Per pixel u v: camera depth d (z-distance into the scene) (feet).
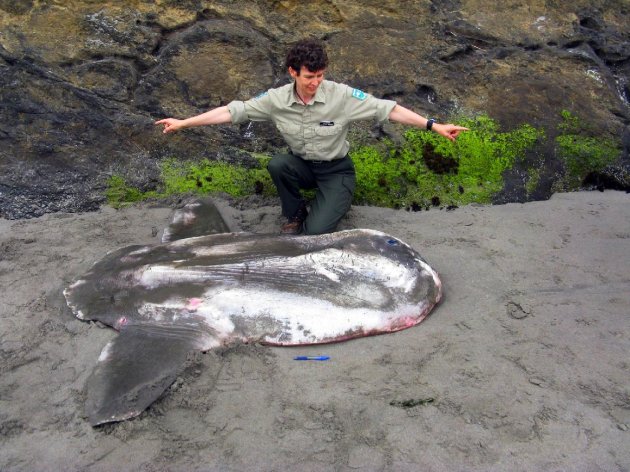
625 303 14.06
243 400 11.47
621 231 17.37
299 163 17.38
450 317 13.88
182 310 13.34
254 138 19.99
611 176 20.04
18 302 14.49
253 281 13.66
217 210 18.03
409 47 20.86
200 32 20.11
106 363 12.01
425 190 19.49
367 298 13.46
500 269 15.74
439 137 19.72
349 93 16.19
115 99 19.57
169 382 11.60
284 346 13.02
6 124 19.03
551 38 21.62
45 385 11.93
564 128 20.33
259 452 10.36
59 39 19.47
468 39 21.30
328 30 20.84
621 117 20.75
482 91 20.68
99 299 14.06
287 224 18.25
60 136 19.24
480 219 18.38
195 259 14.38
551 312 13.87
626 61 21.98
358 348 12.94
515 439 10.50
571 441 10.42
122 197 19.25
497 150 19.89
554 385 11.65
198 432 10.78
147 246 15.66
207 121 16.12
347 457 10.25
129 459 10.28
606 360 12.26
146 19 20.01
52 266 15.97
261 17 20.65
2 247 16.71
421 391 11.60
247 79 20.22
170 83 19.95
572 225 17.84
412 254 14.58
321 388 11.76
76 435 10.75
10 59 19.10
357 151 19.66
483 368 12.16
